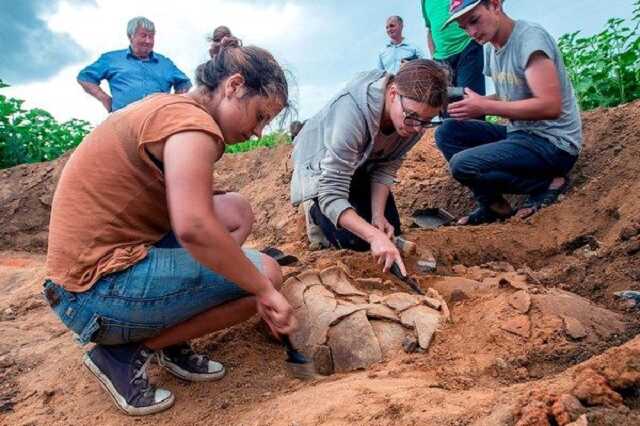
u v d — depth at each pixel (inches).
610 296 116.1
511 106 153.0
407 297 109.2
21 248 292.4
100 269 87.0
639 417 61.8
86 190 87.8
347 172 121.8
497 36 160.7
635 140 171.3
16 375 118.7
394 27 276.2
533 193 171.2
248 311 95.7
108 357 95.0
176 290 88.6
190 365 100.6
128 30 243.0
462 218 182.2
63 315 91.0
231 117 88.4
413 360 96.8
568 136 162.7
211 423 89.6
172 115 83.4
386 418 76.8
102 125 90.0
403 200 207.3
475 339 98.9
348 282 115.4
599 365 69.1
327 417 80.1
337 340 101.9
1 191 306.5
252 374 102.2
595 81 239.0
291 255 139.2
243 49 88.1
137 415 94.0
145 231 90.3
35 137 378.9
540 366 91.4
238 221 110.7
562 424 62.6
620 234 136.9
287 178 249.3
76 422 96.4
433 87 111.3
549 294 106.7
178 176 79.5
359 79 124.7
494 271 136.4
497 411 70.2
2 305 166.1
